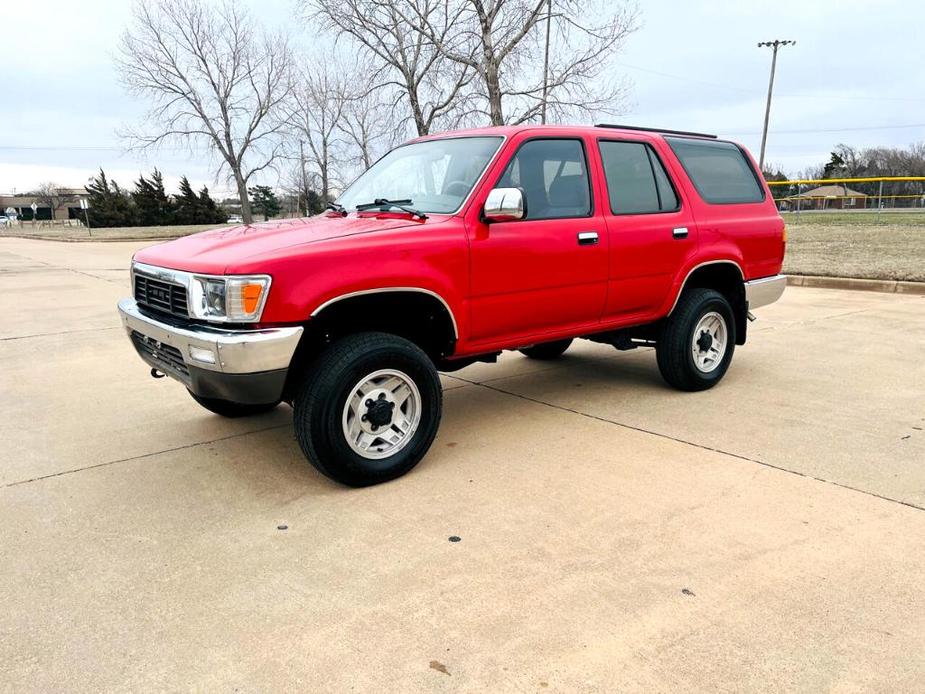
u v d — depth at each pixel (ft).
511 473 12.67
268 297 10.68
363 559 9.72
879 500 11.20
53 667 7.60
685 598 8.58
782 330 25.54
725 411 16.05
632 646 7.70
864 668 7.29
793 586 8.80
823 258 46.42
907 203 153.17
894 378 18.54
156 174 236.22
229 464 13.47
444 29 62.90
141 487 12.44
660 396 17.44
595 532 10.34
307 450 11.60
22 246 103.86
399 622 8.24
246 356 10.56
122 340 25.89
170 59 135.95
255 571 9.48
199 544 10.28
